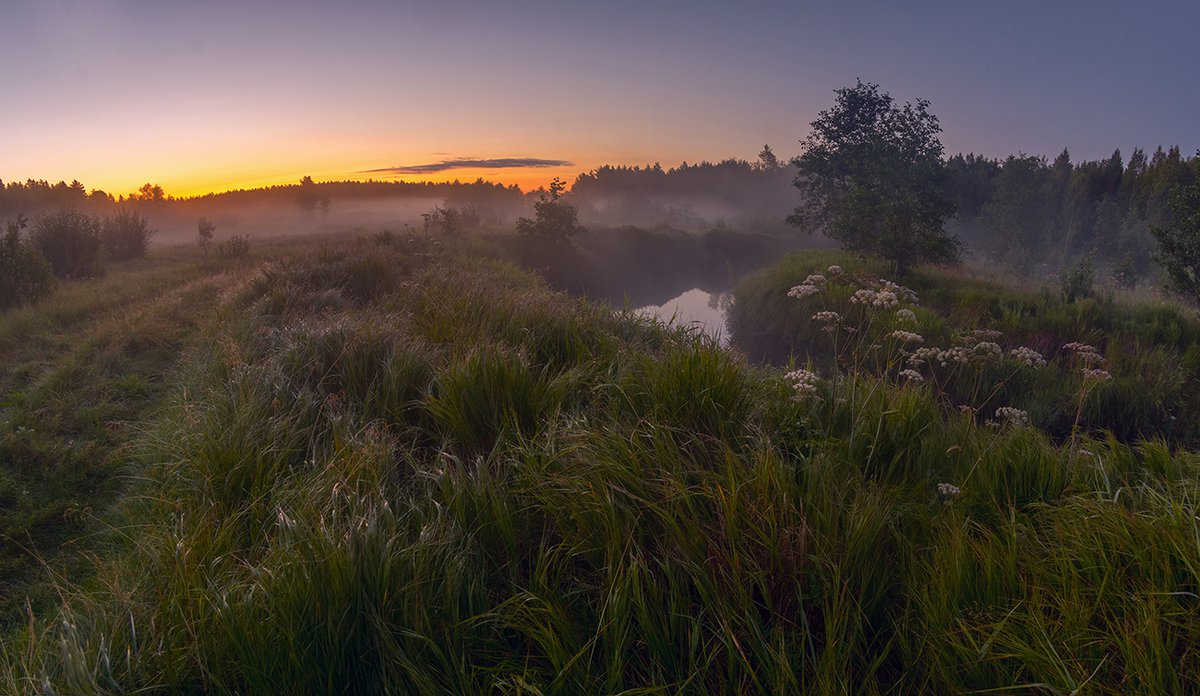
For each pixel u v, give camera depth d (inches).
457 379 181.0
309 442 167.9
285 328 281.6
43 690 86.7
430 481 141.3
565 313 287.0
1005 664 87.3
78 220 688.4
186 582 105.7
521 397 177.9
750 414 164.2
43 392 243.9
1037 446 145.6
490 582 115.4
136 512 155.1
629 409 171.5
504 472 143.3
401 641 97.0
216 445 157.9
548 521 128.4
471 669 95.3
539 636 98.0
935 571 102.3
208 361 256.1
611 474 129.3
